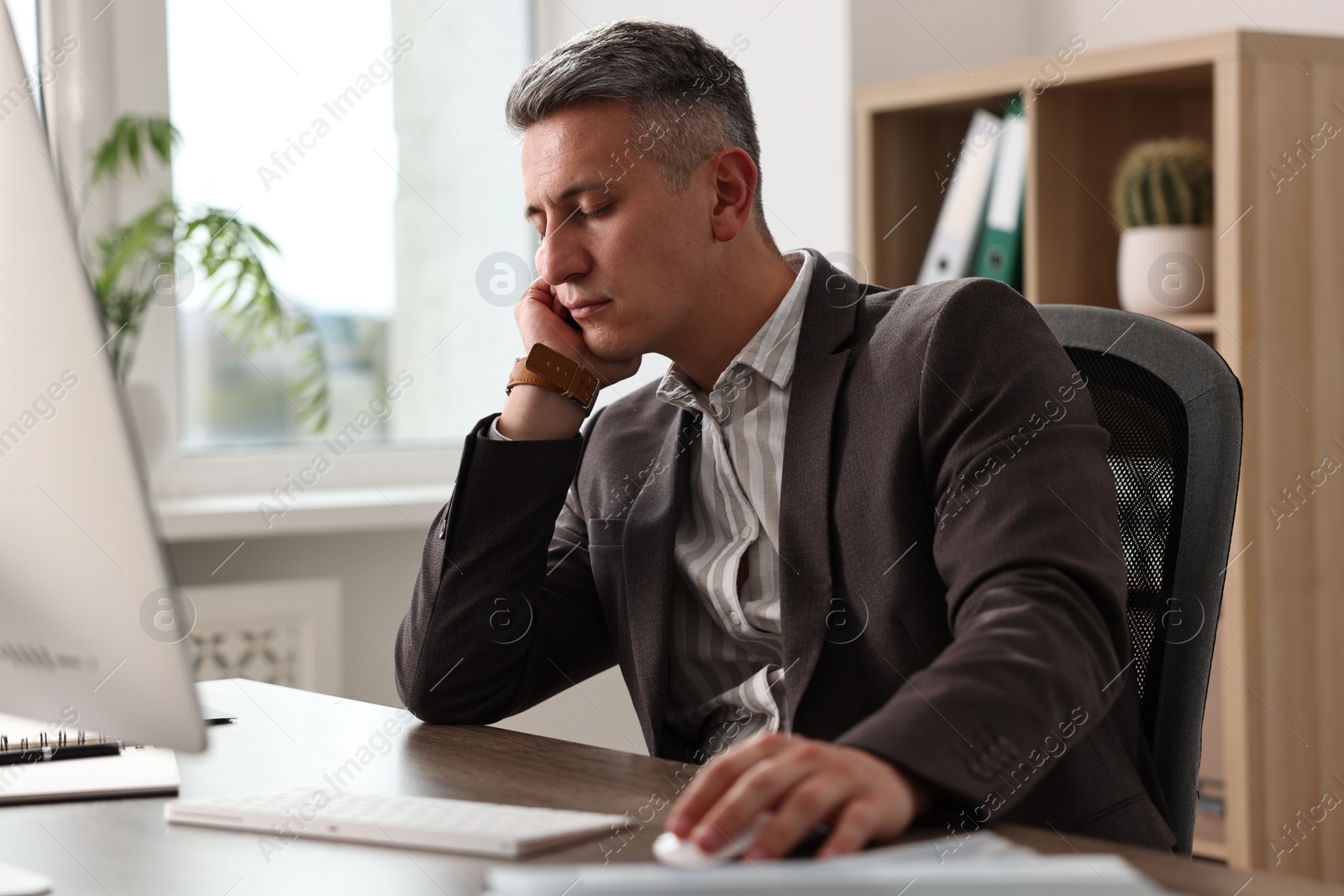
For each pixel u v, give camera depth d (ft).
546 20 9.48
